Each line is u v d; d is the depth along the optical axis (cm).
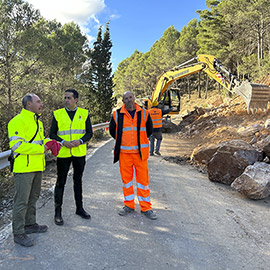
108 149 966
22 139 284
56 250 284
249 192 457
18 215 288
